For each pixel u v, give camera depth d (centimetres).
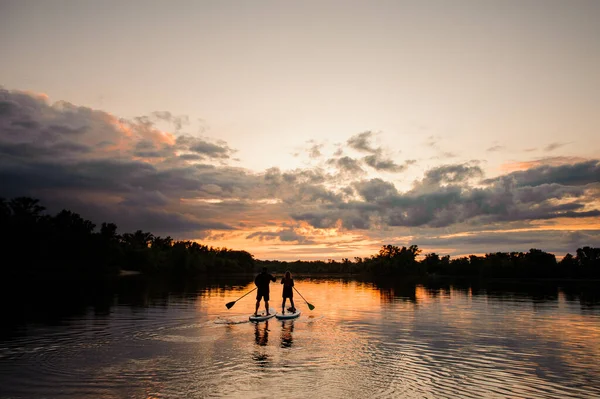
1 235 6844
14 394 673
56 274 7969
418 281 6838
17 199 8338
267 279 1675
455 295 3041
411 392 705
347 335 1239
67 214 10038
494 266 9656
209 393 681
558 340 1192
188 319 1554
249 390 698
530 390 731
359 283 5644
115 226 12600
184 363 877
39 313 1725
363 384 742
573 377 812
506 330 1362
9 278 6084
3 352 980
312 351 1006
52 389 699
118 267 10906
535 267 8669
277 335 1227
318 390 703
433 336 1238
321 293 3209
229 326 1396
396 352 1008
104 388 705
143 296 2695
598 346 1109
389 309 1997
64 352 981
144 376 777
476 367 880
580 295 3095
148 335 1212
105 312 1764
